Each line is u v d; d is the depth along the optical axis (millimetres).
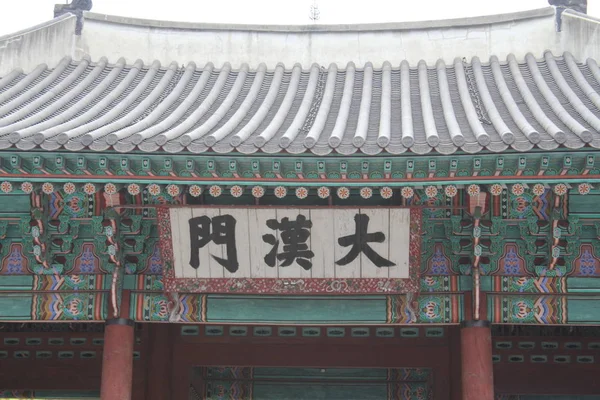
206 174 11773
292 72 17422
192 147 11414
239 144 11398
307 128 13344
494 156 11289
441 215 12984
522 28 17984
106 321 13273
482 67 17406
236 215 12828
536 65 16938
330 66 17594
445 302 13102
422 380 17234
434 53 18094
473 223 12656
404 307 13117
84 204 13219
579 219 12734
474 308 12891
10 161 11586
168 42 18500
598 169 11367
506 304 13000
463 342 12992
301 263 13016
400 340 16562
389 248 12867
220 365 16656
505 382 16656
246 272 13117
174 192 11992
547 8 17969
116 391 12938
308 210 12711
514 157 11273
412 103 15195
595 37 17547
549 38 17828
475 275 12875
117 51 18375
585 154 11156
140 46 18453
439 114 14453
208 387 17547
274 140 12086
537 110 13945
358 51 18266
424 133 12812
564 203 12688
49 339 17172
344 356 16562
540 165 11297
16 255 13453
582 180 11516
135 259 13430
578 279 12984
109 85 16797
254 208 12719
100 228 13141
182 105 15125
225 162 11625
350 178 11734
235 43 18484
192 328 16797
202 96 16172
